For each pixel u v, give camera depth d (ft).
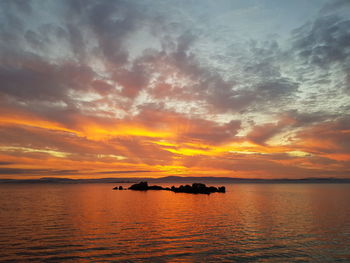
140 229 82.89
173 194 265.95
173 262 53.11
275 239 71.20
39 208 138.82
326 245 65.67
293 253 59.47
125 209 135.74
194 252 59.52
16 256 55.77
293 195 248.73
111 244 65.21
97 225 89.35
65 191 322.34
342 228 85.87
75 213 119.03
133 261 53.36
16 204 160.04
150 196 235.61
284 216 112.27
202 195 250.78
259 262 53.62
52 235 74.13
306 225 91.04
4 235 73.97
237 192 301.84
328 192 301.63
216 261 53.93
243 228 85.35
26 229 82.23
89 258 54.85
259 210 132.67
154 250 60.70
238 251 60.49
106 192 300.40
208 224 92.38
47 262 52.31
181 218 106.01
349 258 56.49
